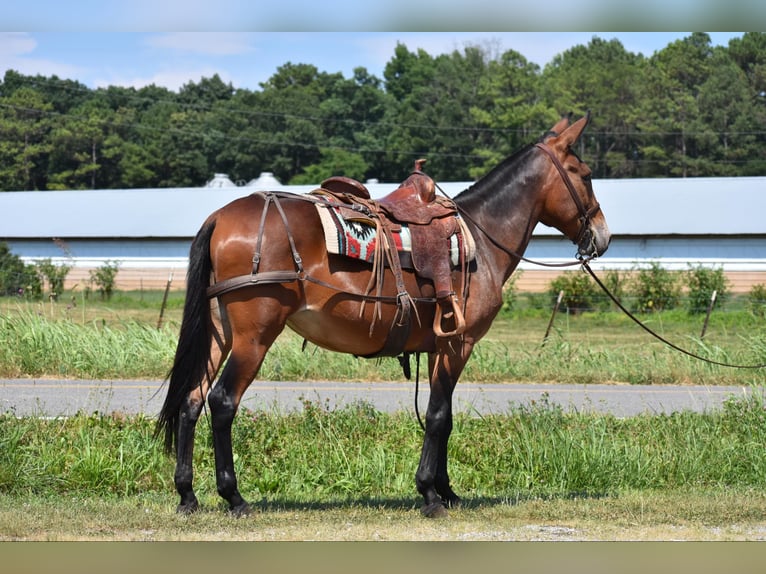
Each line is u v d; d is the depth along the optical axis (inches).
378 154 3122.5
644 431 414.9
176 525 259.6
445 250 280.1
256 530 258.4
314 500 320.8
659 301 1229.7
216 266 263.1
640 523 282.0
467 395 541.0
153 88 3764.8
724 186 1592.0
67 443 360.5
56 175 3031.5
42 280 1304.1
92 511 279.9
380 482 352.2
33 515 271.9
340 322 271.4
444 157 2896.2
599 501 313.3
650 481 362.0
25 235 1704.0
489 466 373.7
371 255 270.2
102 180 3147.1
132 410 450.0
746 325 1040.2
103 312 1089.4
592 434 382.0
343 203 275.6
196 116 3344.0
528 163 312.7
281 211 264.4
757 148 2768.2
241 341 261.6
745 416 430.9
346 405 436.1
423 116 2977.4
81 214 1737.2
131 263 1658.5
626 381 633.6
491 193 307.6
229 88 3914.9
